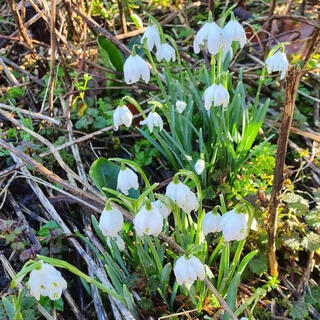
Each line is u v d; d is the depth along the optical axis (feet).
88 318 1.11
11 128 1.56
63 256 1.23
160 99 1.59
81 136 1.56
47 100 1.67
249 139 1.31
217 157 1.39
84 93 1.69
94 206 1.25
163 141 1.33
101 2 2.05
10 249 1.24
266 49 1.76
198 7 2.12
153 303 1.06
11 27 1.96
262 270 1.13
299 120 1.62
